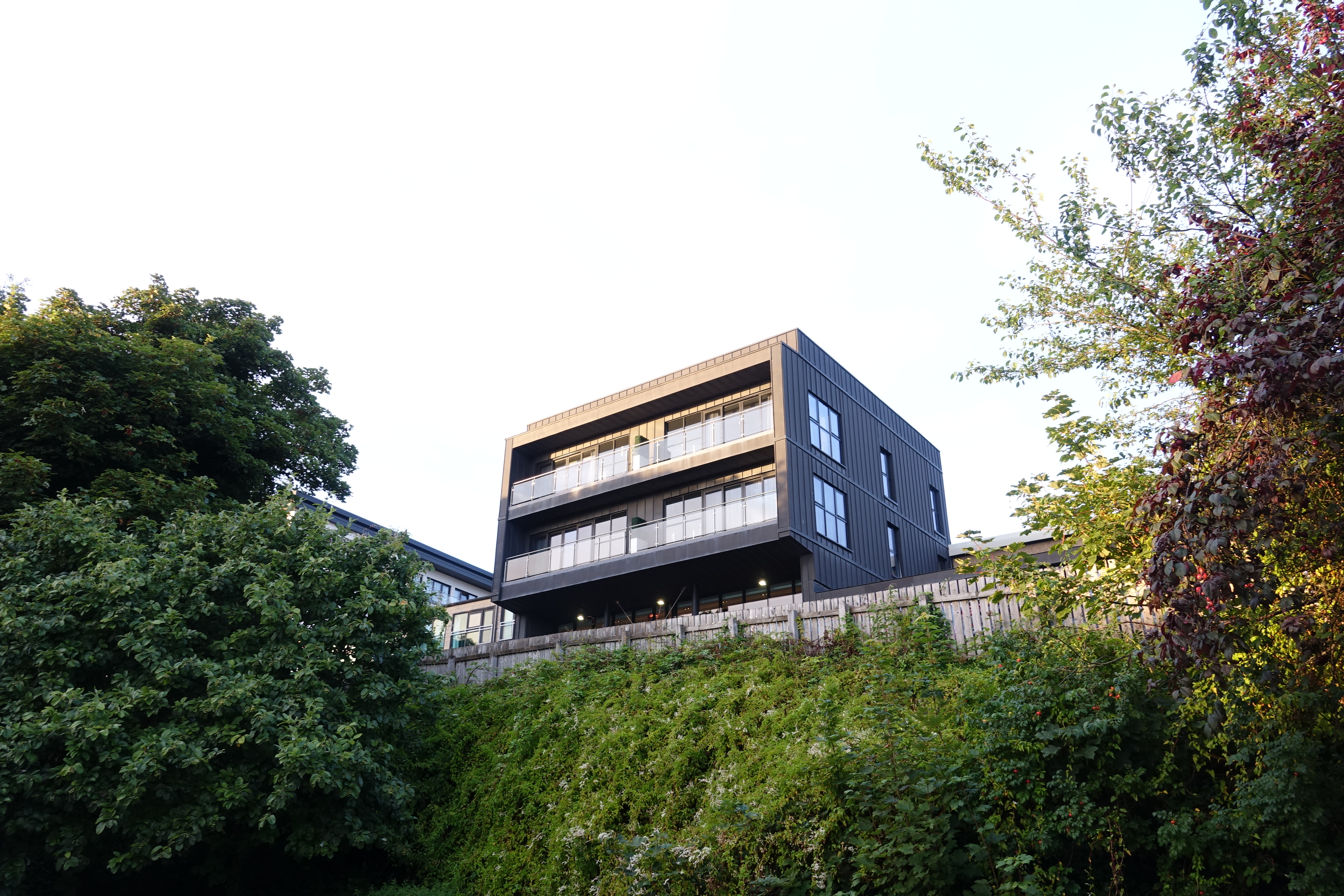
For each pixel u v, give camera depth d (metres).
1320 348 5.29
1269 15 7.56
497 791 11.91
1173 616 5.85
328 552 12.30
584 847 9.84
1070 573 8.27
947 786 7.48
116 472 14.04
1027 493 8.18
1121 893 6.64
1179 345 6.95
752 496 23.20
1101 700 7.25
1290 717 6.38
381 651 11.98
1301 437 5.62
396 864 11.69
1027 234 9.98
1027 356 10.00
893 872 7.07
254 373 19.33
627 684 13.33
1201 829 6.56
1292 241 6.49
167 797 9.23
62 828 9.10
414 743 12.62
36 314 15.13
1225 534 5.43
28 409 14.02
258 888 11.05
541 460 29.84
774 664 12.38
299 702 10.40
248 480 17.31
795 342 25.23
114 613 9.86
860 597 13.45
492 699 14.32
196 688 10.21
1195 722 6.96
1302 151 6.51
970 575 10.38
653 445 26.09
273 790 9.88
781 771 9.19
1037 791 7.16
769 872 8.22
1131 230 9.03
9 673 9.56
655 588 25.53
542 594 26.22
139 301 17.73
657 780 10.54
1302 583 6.15
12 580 10.31
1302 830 5.99
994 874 6.99
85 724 8.97
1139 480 7.47
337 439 20.28
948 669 11.15
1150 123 8.59
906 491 28.77
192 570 10.81
